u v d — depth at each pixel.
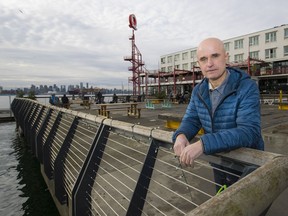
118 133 2.78
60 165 4.61
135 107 15.04
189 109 2.05
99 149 3.07
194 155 1.38
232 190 0.99
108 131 3.04
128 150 6.28
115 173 4.75
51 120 6.85
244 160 1.40
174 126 10.12
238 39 50.12
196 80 48.97
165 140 1.97
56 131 5.74
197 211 0.90
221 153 1.50
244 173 1.37
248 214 0.94
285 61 43.38
